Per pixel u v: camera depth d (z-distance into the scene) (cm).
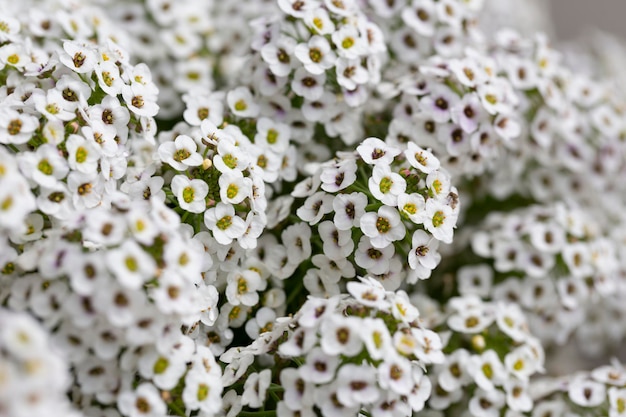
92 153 17
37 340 15
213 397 16
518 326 20
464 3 21
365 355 16
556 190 22
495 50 21
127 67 18
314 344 16
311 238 18
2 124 16
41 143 17
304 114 19
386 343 16
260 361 18
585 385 19
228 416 17
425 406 19
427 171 18
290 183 20
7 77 18
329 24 19
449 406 19
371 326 16
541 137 21
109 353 16
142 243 16
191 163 17
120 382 16
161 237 16
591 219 22
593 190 22
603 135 22
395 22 21
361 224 17
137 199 17
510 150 21
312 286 18
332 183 18
